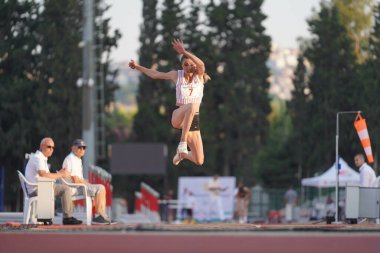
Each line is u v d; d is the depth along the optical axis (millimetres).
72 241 15539
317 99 102625
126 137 125000
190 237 15602
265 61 115188
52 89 92000
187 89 23219
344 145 77875
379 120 61344
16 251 14547
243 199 67812
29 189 27766
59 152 93375
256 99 115312
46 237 16172
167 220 75438
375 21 73188
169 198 80375
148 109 111688
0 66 89375
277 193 94000
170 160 111250
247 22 114438
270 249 14023
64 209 27594
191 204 73000
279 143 138500
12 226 24000
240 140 115188
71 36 91750
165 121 112188
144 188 62469
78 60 92562
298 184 110812
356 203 29438
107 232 17469
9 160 90625
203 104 112188
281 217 77250
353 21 91750
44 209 26781
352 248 14148
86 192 28016
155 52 110812
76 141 29422
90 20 60469
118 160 95000
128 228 18344
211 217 72625
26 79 90938
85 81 60031
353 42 92188
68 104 92750
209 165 111875
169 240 15281
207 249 14102
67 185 27750
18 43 88812
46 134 92125
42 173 27609
